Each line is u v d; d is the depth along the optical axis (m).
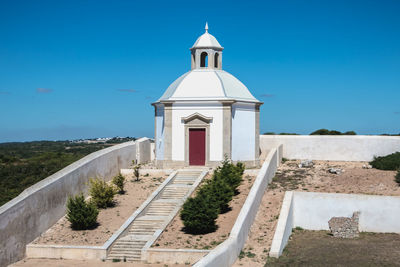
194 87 40.84
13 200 26.38
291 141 45.91
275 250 24.00
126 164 43.59
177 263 24.23
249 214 27.09
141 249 25.17
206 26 44.12
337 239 27.66
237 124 40.34
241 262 23.27
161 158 41.81
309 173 37.66
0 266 24.50
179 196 33.59
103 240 26.80
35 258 26.34
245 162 40.97
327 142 44.88
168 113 40.41
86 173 35.03
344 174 36.41
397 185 32.16
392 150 42.31
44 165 50.91
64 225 29.92
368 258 23.44
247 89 43.81
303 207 30.52
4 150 102.25
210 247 24.62
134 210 31.25
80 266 24.41
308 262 23.09
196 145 40.16
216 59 44.16
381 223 28.86
